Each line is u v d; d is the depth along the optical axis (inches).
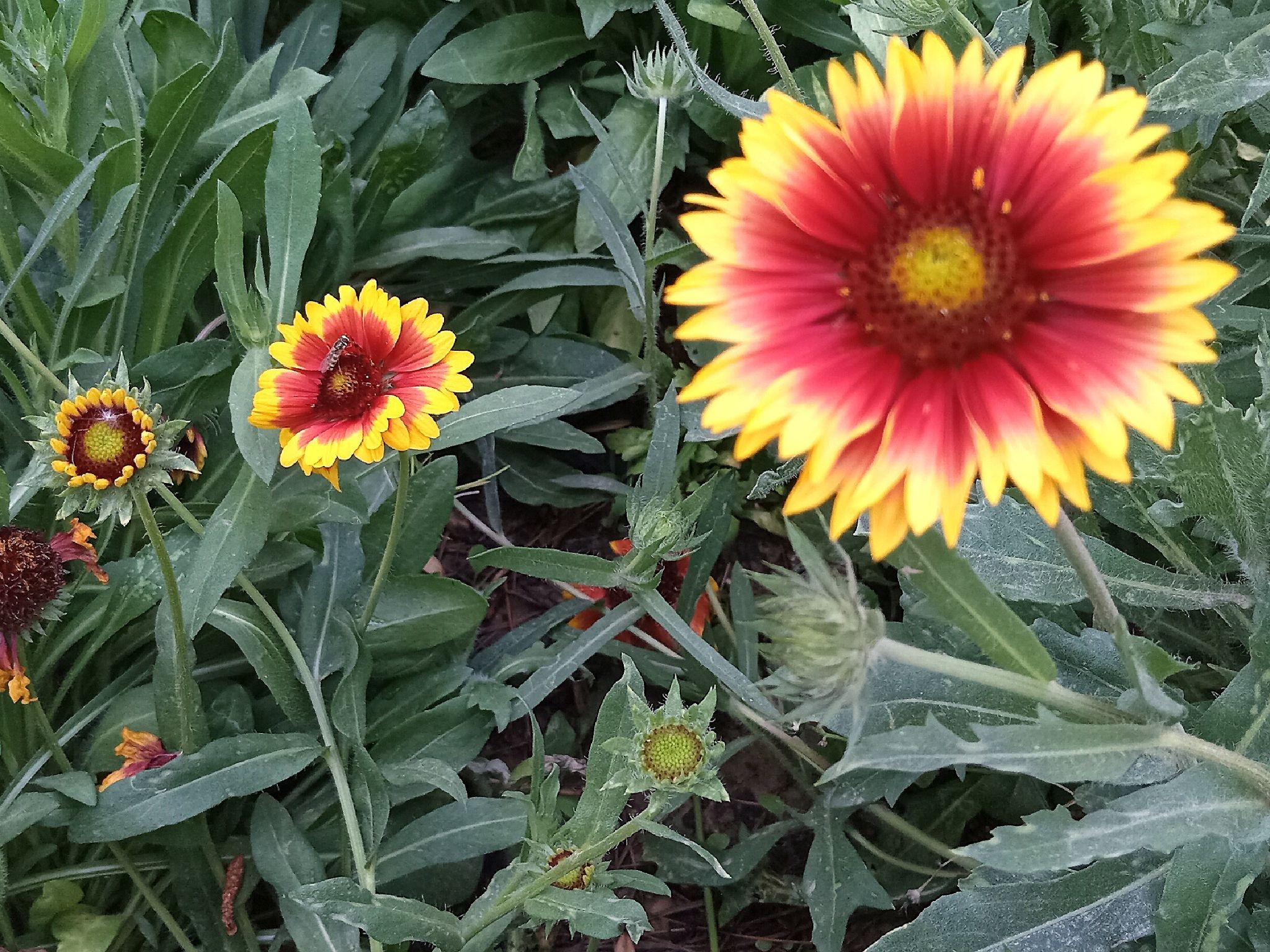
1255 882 15.0
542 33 23.6
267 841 15.8
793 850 19.1
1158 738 12.1
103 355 18.9
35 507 17.7
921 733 12.0
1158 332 9.8
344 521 16.7
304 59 23.4
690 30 23.7
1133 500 16.5
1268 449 13.9
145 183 19.1
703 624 19.4
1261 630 13.7
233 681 18.3
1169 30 16.5
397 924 14.2
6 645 15.2
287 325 15.0
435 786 15.8
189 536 17.4
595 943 17.9
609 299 23.5
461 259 22.3
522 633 19.0
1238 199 19.1
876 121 10.8
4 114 16.8
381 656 17.7
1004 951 14.1
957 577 11.4
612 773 14.9
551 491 22.0
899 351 10.4
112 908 16.9
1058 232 10.1
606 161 23.1
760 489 18.4
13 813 15.0
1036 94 10.5
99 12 17.2
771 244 10.7
